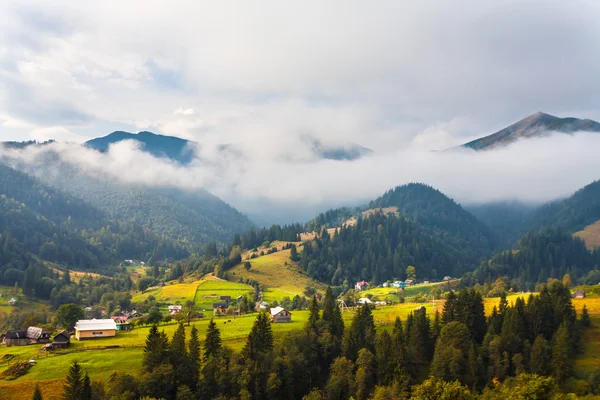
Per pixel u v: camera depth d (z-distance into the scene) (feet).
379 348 440.45
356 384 412.57
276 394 411.75
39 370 413.80
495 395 322.96
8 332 526.16
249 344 436.35
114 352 460.55
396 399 374.43
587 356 453.17
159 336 423.64
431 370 428.56
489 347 449.48
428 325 490.49
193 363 409.69
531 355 428.97
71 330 616.80
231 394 395.14
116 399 347.97
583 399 358.43
